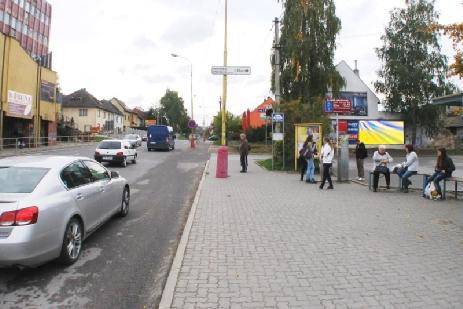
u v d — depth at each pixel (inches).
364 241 291.7
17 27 2534.5
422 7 1663.4
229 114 2434.8
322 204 438.9
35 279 222.7
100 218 306.0
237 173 772.0
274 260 247.6
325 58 1263.5
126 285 215.8
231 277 218.4
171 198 493.4
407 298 192.5
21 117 1483.8
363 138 1621.6
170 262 252.8
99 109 3351.4
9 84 1387.8
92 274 231.1
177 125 5531.5
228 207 417.7
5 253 203.9
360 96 1770.4
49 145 1731.1
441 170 476.4
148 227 342.0
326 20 1257.4
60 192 245.9
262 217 370.3
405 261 247.1
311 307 182.4
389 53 1711.4
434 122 1695.4
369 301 189.0
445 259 251.3
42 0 2869.1
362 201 460.4
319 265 238.8
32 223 211.8
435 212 398.6
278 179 673.0
